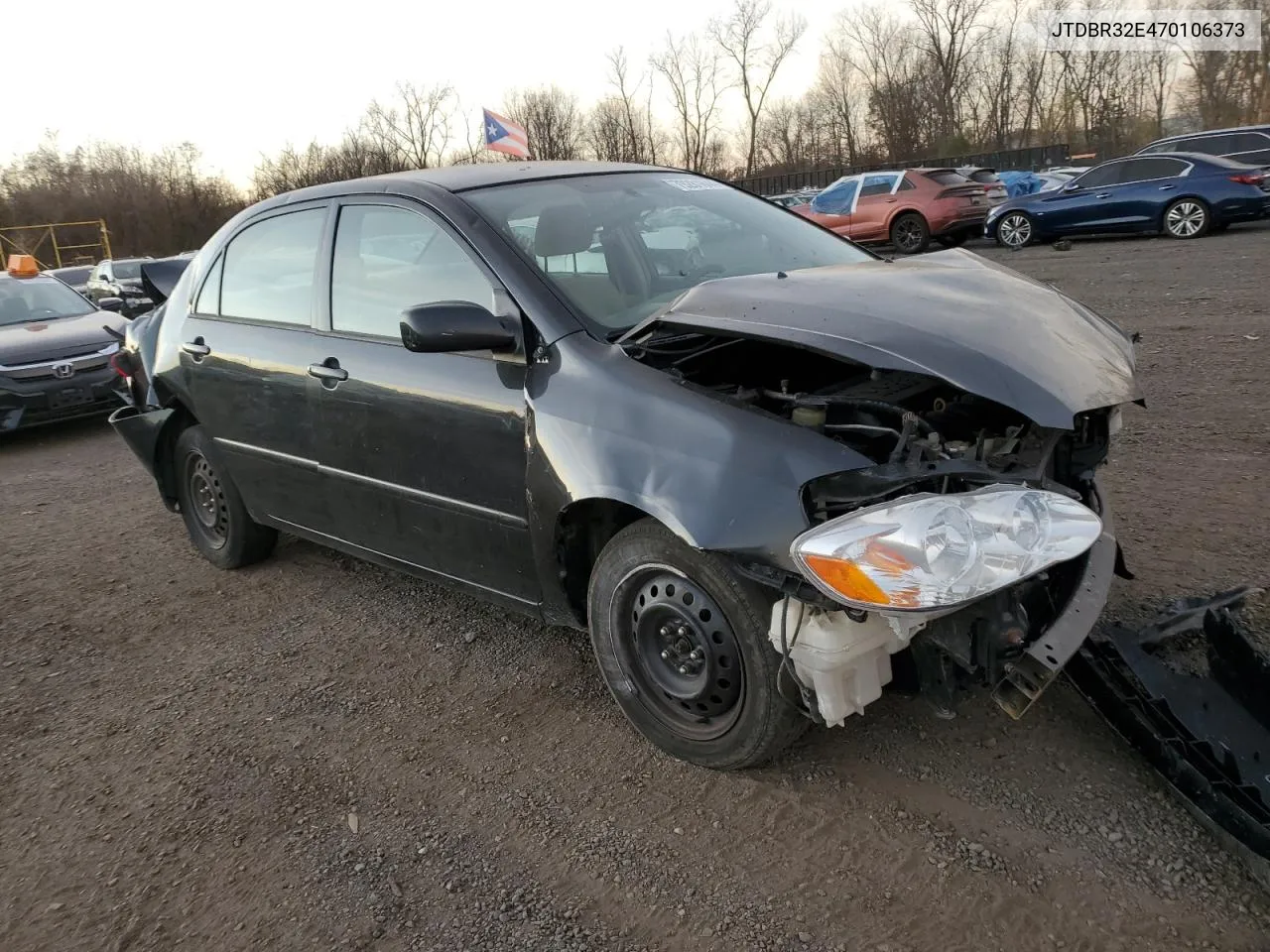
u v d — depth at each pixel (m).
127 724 3.35
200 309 4.39
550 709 3.16
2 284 9.80
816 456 2.25
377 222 3.48
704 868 2.37
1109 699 2.49
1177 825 2.35
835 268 3.04
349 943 2.25
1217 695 2.57
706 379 2.84
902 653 2.45
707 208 3.74
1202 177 14.48
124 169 47.91
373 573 4.50
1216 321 8.09
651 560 2.59
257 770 2.99
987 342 2.35
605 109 50.22
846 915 2.18
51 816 2.86
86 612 4.38
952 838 2.37
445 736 3.08
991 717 2.84
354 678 3.51
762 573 2.28
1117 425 2.96
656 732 2.79
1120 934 2.05
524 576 3.05
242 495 4.33
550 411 2.76
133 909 2.43
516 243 3.09
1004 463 2.42
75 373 8.52
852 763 2.70
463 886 2.40
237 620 4.13
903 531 2.05
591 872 2.40
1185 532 3.96
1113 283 10.89
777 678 2.39
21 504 6.41
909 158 45.97
